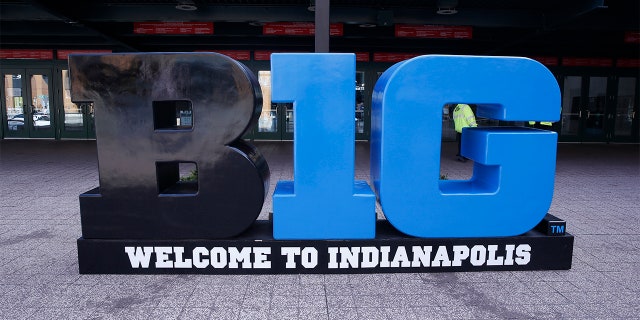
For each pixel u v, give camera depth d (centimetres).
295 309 298
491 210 361
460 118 1043
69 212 552
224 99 340
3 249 414
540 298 316
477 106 423
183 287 332
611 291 329
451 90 346
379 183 361
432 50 1491
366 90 1544
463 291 328
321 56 338
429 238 360
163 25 1032
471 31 1048
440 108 348
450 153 1259
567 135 1616
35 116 1559
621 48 1506
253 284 338
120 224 354
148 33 1033
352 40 1345
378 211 553
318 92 342
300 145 346
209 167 347
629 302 311
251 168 346
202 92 340
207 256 354
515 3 869
